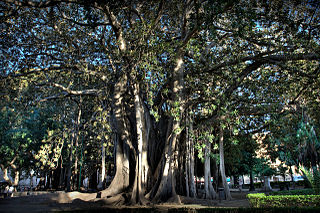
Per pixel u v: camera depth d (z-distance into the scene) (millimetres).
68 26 16891
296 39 14430
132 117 17531
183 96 15969
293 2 14562
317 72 14414
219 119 14891
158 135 17375
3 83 15180
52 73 18297
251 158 29969
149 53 13211
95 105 21703
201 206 12383
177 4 16797
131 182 15781
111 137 22141
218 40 17266
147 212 9266
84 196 14586
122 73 15828
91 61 17188
